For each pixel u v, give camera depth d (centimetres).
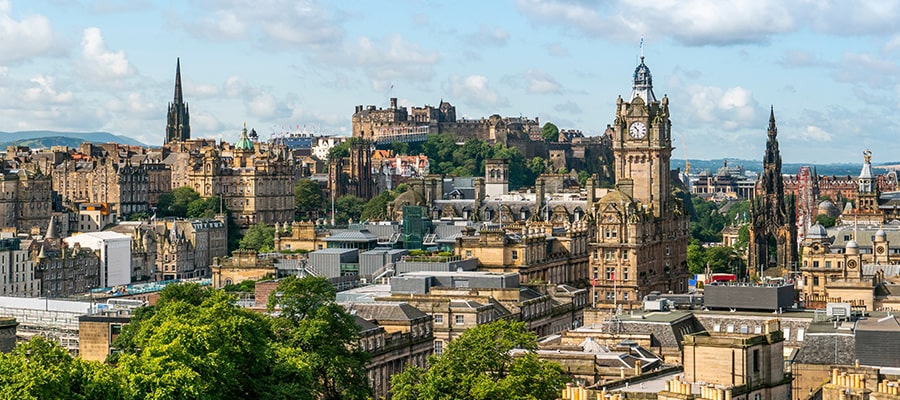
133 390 19075
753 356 18638
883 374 19238
